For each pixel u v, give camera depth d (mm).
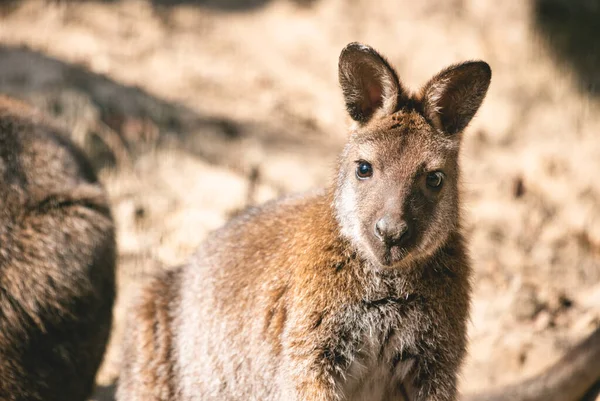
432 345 13047
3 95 17125
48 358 14688
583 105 26031
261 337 13328
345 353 12969
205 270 14352
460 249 13273
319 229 13125
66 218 14992
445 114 12977
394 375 13453
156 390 14469
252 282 13609
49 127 16250
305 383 12859
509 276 19750
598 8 27953
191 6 27422
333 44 26688
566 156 23906
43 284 14523
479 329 18000
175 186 20719
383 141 12594
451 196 12898
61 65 22969
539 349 17359
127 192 20328
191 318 14219
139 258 19078
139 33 25531
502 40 27406
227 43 26203
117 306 18078
